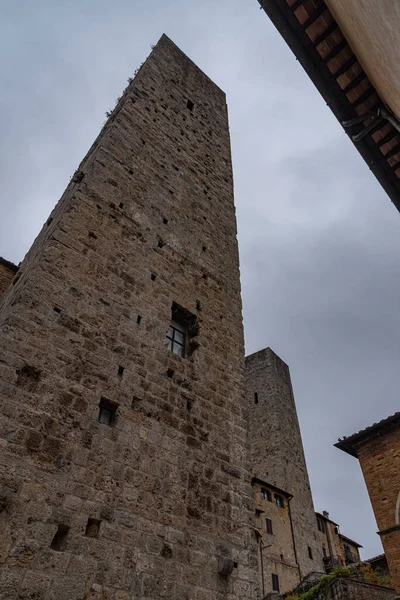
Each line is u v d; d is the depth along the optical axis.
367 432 19.55
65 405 7.70
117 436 8.12
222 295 13.78
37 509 6.40
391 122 6.95
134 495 7.68
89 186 11.77
